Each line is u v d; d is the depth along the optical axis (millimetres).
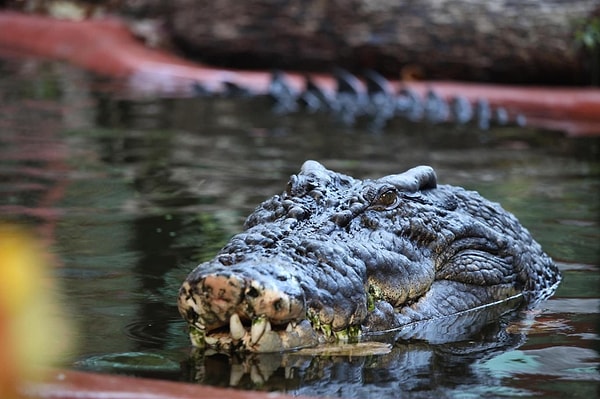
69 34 44219
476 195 12914
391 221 10883
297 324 9086
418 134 28453
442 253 11516
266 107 33125
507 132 29453
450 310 11172
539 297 12430
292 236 9781
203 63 43531
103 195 18828
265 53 42531
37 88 35281
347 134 28000
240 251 9469
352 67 41844
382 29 41219
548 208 18500
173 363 8891
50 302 11297
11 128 27156
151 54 42719
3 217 16531
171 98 34375
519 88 37781
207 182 20375
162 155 23750
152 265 13375
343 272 9539
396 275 10430
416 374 8758
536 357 9547
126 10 47438
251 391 7820
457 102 33312
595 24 39281
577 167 23578
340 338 9445
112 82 37656
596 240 15812
